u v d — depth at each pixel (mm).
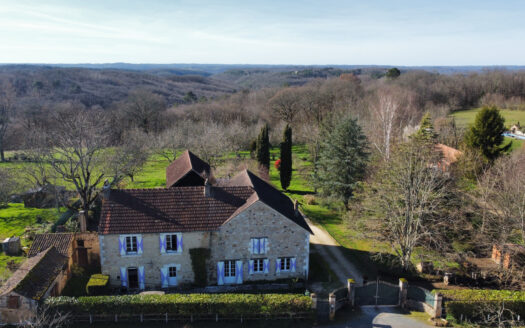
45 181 58594
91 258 42344
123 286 37375
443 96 134125
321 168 64438
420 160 44875
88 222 52531
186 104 169875
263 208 37344
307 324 31828
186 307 31875
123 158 62750
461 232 46344
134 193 38969
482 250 45281
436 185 42250
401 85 139375
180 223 37281
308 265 39625
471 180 59719
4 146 102625
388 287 35750
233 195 40094
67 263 38812
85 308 31406
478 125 68375
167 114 126375
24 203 63312
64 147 54750
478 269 41688
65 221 53000
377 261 43625
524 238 38375
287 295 32906
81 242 42000
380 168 53312
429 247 41219
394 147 57188
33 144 62906
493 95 131125
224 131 94000
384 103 85438
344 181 57875
